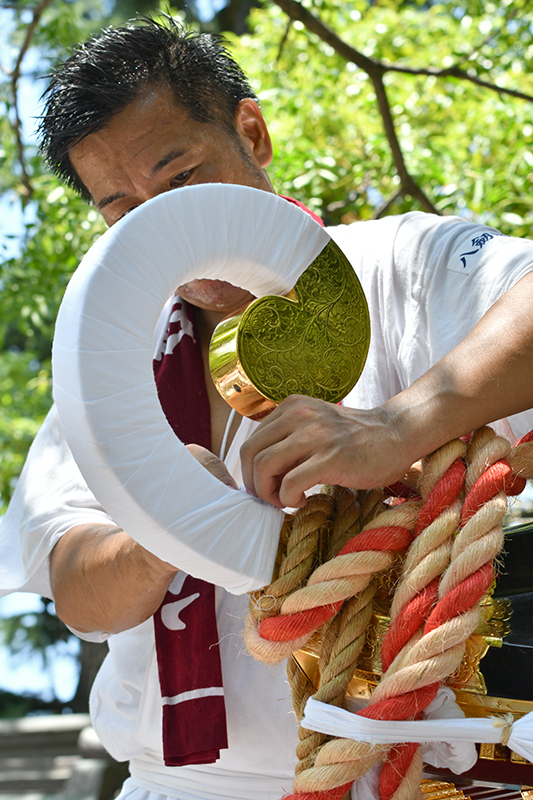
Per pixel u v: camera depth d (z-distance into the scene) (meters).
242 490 0.71
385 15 3.43
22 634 7.79
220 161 0.95
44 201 3.00
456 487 0.67
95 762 4.55
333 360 0.73
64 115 0.91
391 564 0.69
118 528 0.96
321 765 0.64
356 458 0.66
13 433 4.54
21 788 5.55
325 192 3.10
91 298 0.63
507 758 0.70
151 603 0.89
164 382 1.06
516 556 0.74
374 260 1.02
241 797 0.94
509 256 0.87
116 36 0.93
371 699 0.63
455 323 0.89
